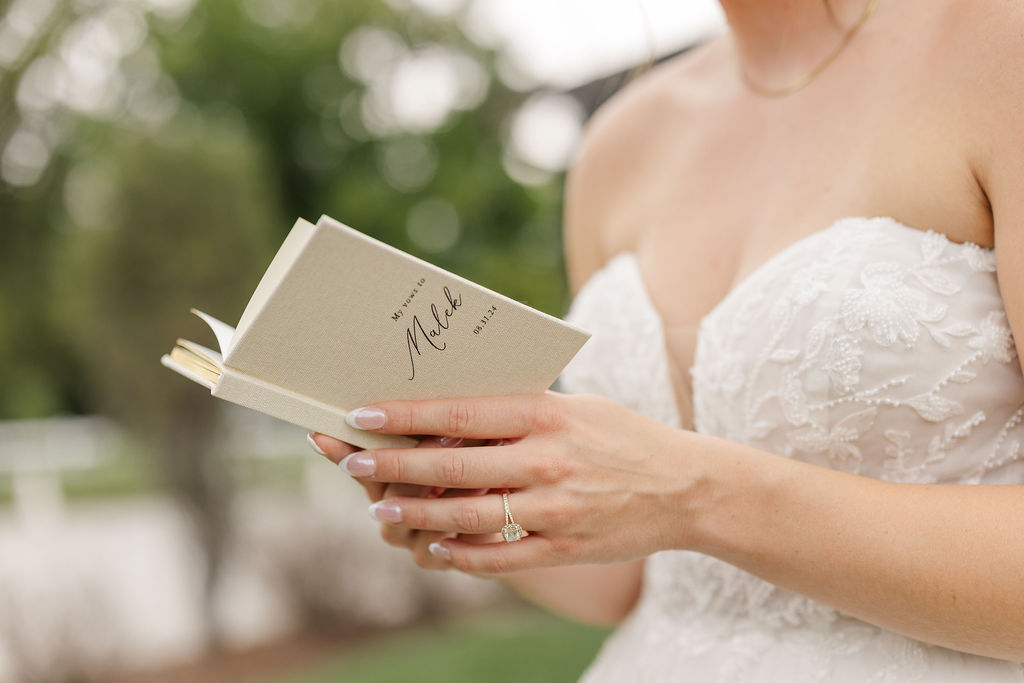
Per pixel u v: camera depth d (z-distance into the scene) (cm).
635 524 111
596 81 1220
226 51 1759
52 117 1102
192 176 721
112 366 714
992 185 110
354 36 1848
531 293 1670
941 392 117
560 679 567
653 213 166
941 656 119
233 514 719
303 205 1867
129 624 688
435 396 108
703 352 138
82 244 717
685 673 141
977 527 103
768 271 131
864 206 126
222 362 108
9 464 1382
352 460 105
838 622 128
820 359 121
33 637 605
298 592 712
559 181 1447
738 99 158
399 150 1866
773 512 111
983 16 116
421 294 100
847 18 140
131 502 1263
